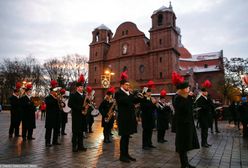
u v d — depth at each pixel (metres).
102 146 8.20
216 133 13.20
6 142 8.55
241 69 40.41
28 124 9.52
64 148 7.54
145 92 8.12
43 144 8.26
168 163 5.67
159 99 10.21
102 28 58.66
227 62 42.22
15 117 10.27
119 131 6.02
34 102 10.06
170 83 44.94
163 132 9.75
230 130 15.14
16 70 57.84
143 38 51.44
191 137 5.12
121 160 5.82
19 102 9.66
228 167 5.32
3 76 57.81
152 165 5.45
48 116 8.04
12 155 6.14
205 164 5.61
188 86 5.31
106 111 9.52
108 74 23.75
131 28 53.31
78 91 7.37
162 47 47.38
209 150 7.60
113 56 55.56
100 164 5.43
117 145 8.48
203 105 8.42
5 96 60.84
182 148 5.08
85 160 5.81
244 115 11.26
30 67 60.03
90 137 10.90
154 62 47.88
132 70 51.38
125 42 53.56
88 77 57.72
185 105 5.16
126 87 6.41
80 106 7.14
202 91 8.71
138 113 21.12
